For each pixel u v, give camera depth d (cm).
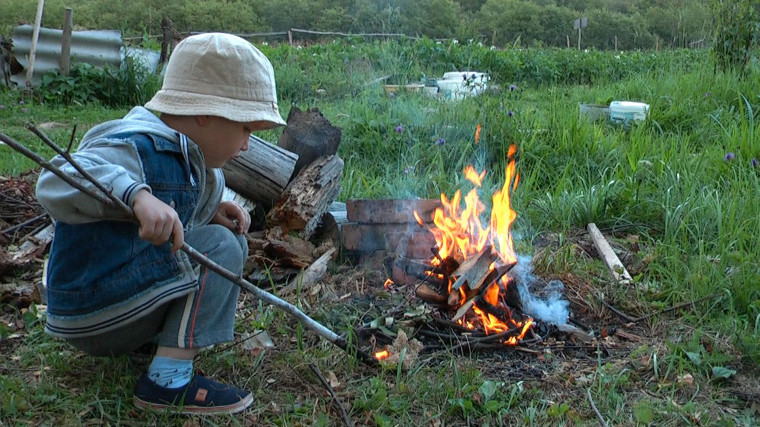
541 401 281
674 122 771
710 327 345
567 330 337
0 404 264
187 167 250
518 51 1623
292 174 446
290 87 1145
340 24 4666
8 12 4709
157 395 258
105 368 289
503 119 655
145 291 241
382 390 274
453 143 638
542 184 593
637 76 1147
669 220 471
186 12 5253
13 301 352
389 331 328
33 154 205
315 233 429
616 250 448
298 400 278
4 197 477
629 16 5181
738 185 519
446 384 283
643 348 320
